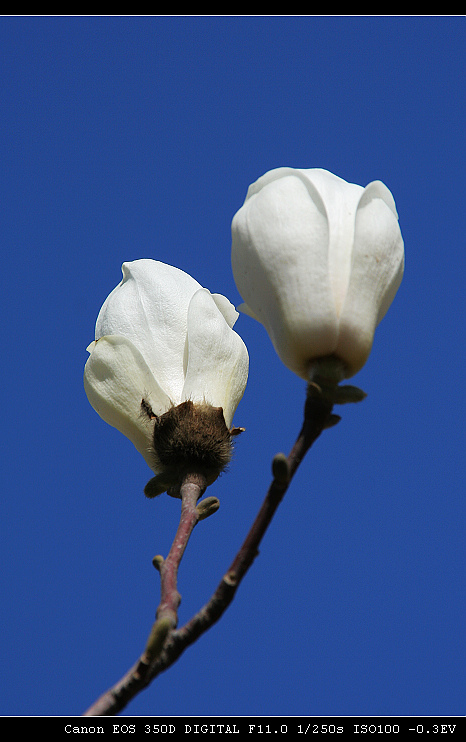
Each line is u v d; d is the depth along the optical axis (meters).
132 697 1.16
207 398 1.31
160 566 1.23
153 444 1.30
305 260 1.20
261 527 1.17
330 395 1.19
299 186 1.22
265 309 1.21
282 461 1.17
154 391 1.31
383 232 1.21
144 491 1.29
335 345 1.20
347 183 1.23
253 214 1.22
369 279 1.20
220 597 1.17
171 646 1.17
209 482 1.30
